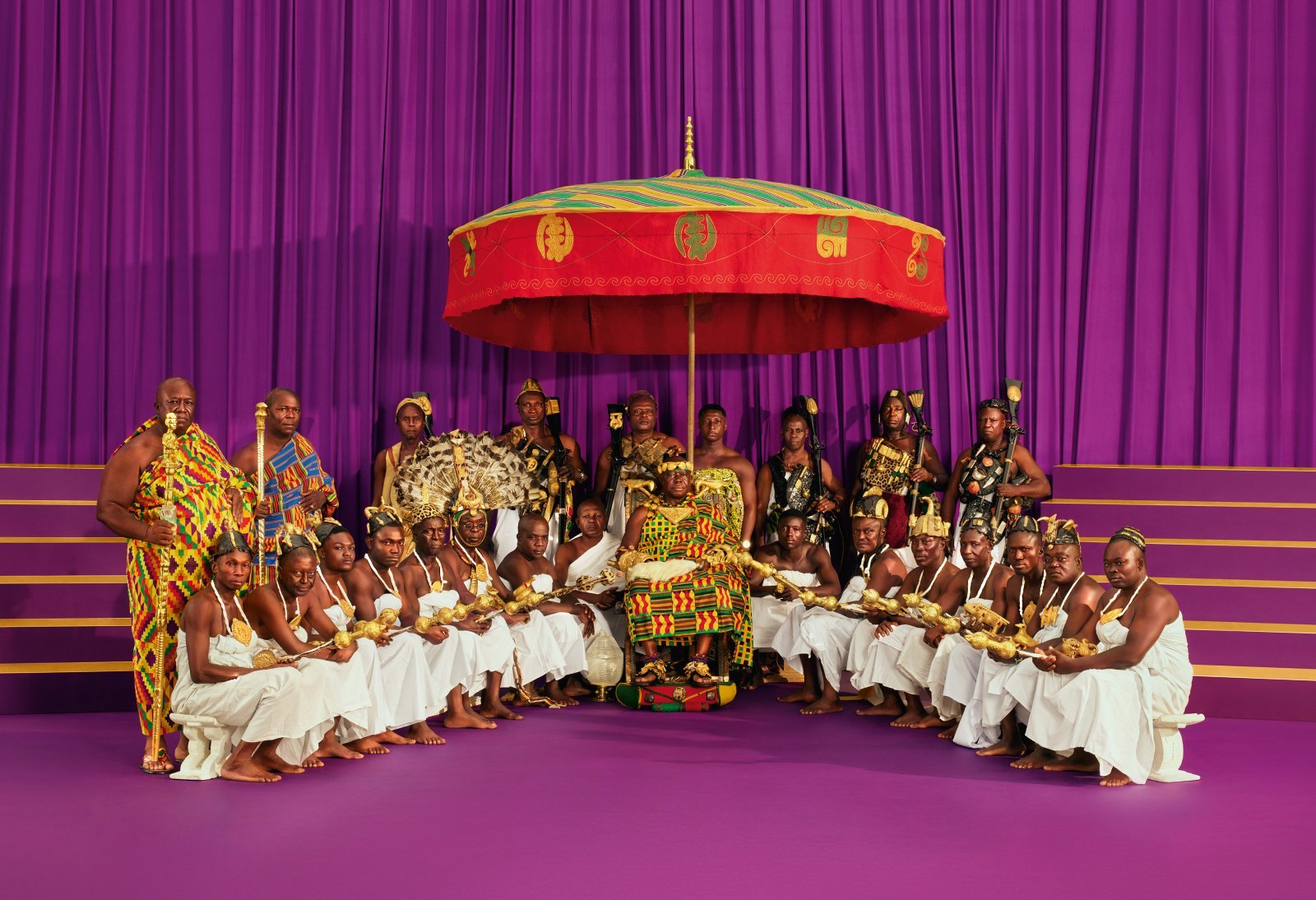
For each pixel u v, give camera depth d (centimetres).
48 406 759
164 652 511
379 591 592
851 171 838
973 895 359
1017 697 520
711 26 840
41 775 497
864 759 537
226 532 503
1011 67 838
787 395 829
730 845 406
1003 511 741
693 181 661
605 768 516
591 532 712
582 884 366
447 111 810
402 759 532
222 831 417
